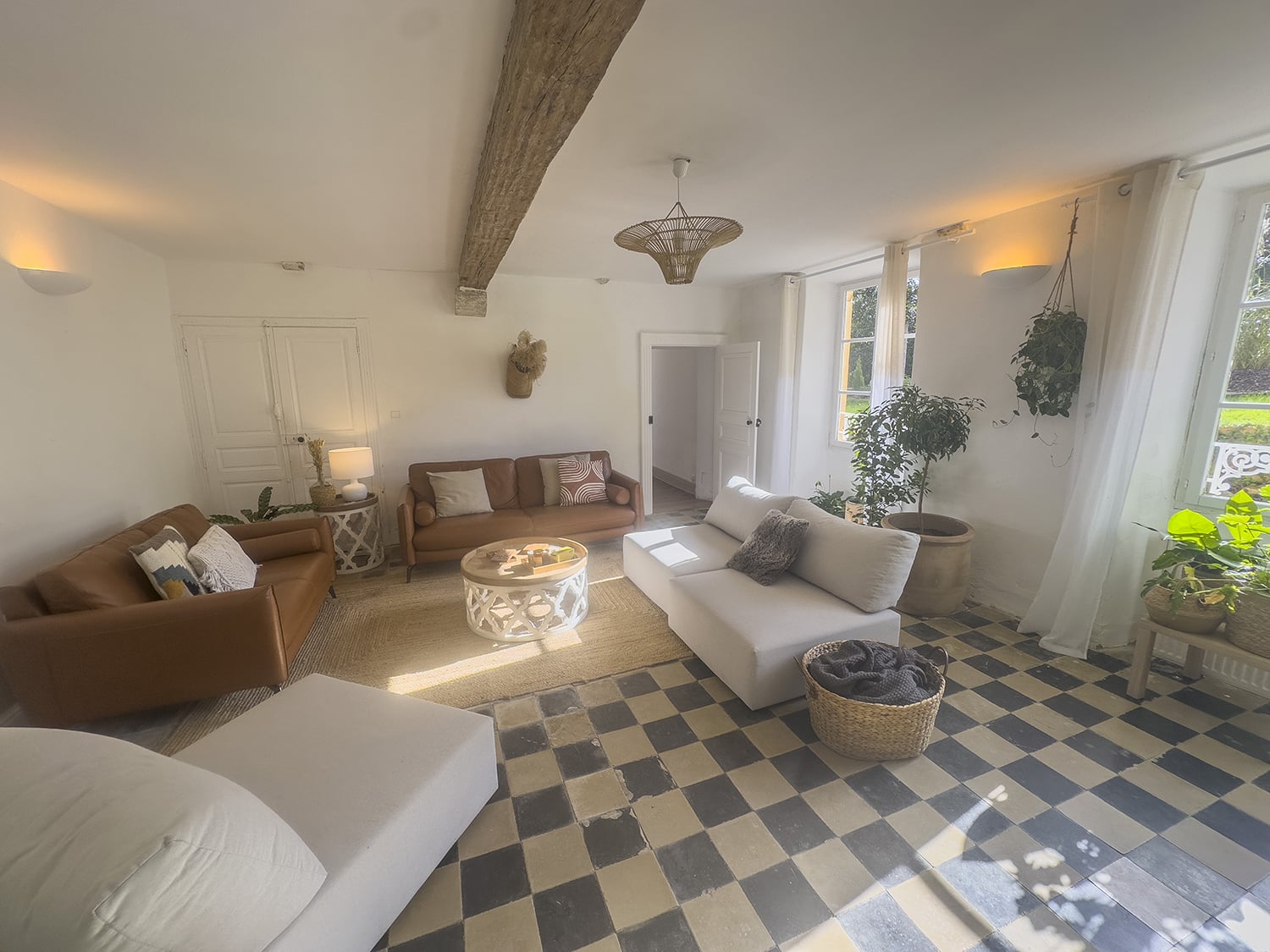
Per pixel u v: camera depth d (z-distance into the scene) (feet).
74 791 2.70
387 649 9.34
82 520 9.27
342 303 13.97
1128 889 4.82
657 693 7.95
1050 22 4.66
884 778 6.21
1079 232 8.98
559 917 4.62
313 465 14.26
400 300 14.43
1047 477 9.75
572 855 5.24
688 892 4.84
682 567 10.07
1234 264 8.15
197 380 13.14
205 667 7.22
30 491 8.15
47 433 8.54
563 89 4.91
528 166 6.61
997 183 8.63
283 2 4.25
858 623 7.71
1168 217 7.70
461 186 8.43
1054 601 9.32
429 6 4.34
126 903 2.38
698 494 21.33
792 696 7.50
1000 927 4.51
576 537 13.78
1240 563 6.96
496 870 5.07
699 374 20.74
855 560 8.16
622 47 4.98
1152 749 6.61
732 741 6.86
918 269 14.17
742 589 8.74
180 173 7.73
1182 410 8.56
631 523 14.47
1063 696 7.76
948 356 11.41
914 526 11.60
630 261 13.84
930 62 5.28
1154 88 5.82
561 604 9.73
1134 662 7.65
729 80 5.56
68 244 9.25
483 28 4.66
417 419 15.03
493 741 5.84
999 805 5.78
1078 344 8.84
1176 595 7.14
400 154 7.21
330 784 4.66
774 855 5.21
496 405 15.84
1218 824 5.49
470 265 11.85
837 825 5.55
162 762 3.09
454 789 5.13
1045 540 9.87
